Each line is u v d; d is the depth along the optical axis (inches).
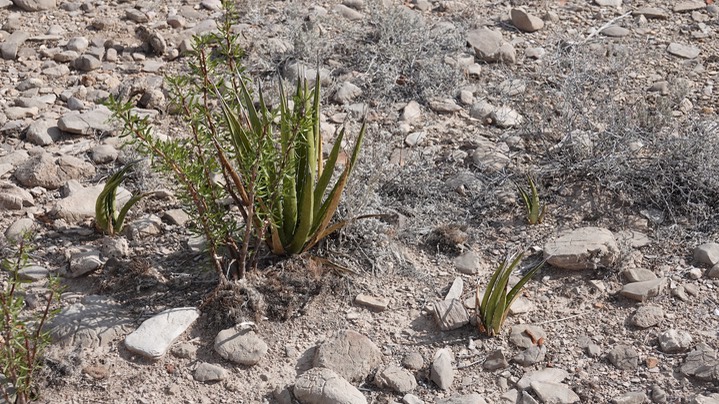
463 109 151.5
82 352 113.6
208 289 120.6
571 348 116.6
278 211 120.5
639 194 135.9
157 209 132.0
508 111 149.7
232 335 115.0
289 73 155.3
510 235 130.5
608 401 110.9
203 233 118.0
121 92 150.6
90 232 128.1
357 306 120.6
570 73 151.9
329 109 150.0
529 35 169.0
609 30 169.9
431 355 115.4
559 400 110.5
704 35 169.3
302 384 110.0
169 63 159.8
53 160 136.6
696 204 133.4
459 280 123.6
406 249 128.1
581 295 122.6
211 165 115.4
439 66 156.9
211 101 148.3
